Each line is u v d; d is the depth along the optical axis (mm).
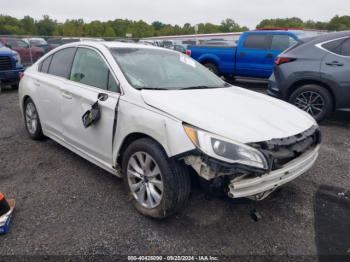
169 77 3484
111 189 3312
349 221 2871
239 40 9844
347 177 3760
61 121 3809
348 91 5469
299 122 2900
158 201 2635
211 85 3674
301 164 2672
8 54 9047
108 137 3045
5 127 5422
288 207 3070
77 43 3881
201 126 2371
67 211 2891
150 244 2479
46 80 4094
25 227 2641
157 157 2547
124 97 2914
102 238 2529
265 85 10867
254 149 2289
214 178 2330
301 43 6043
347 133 5500
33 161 3988
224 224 2760
